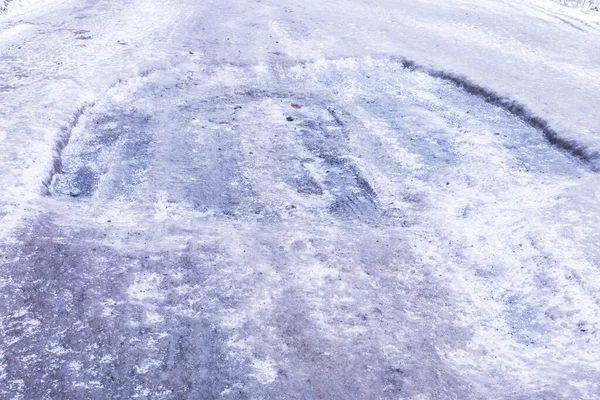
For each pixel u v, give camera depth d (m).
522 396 3.64
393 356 3.96
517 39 11.31
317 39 11.02
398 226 5.73
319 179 6.59
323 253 5.12
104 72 8.68
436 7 13.77
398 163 6.95
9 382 3.53
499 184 6.38
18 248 4.75
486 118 8.15
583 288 4.61
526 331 4.37
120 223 5.38
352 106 8.61
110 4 13.08
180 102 8.41
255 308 4.35
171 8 12.83
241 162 6.83
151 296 4.38
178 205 5.82
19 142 6.36
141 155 6.87
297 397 3.55
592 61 10.09
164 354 3.84
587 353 4.06
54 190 6.00
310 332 4.14
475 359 4.05
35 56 9.30
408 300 4.61
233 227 5.47
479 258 5.21
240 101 8.56
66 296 4.27
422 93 9.09
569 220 5.44
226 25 11.73
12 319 4.02
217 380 3.65
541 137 7.55
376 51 10.35
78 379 3.58
